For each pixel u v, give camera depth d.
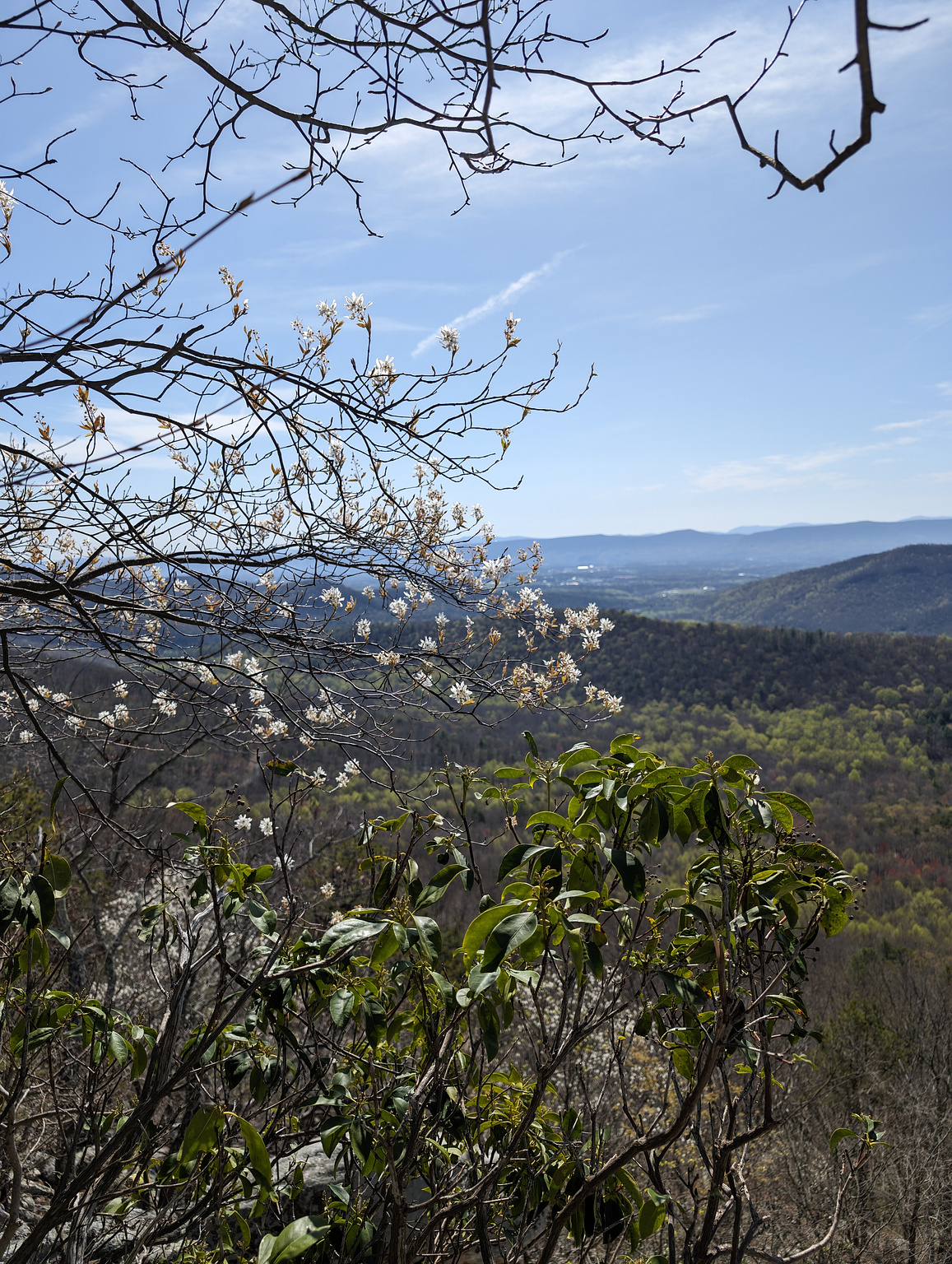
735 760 1.50
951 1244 5.95
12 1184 1.45
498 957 1.15
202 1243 1.61
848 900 1.46
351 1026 1.99
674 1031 1.54
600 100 1.31
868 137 0.65
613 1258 1.77
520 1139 1.42
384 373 2.39
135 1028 1.70
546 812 1.44
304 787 1.72
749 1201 1.60
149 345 1.66
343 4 1.44
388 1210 1.43
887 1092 10.05
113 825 1.76
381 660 2.56
